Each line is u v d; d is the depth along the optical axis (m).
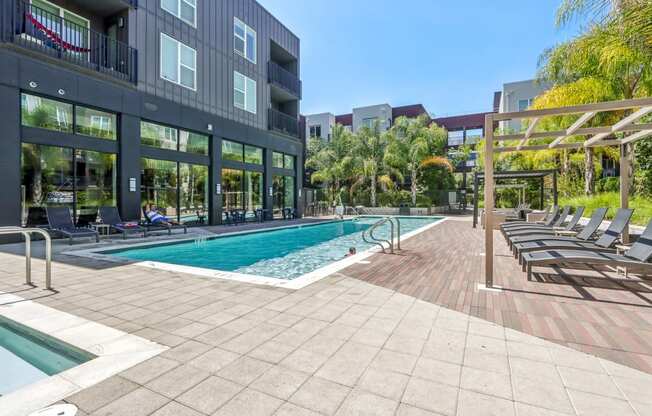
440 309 3.36
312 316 3.16
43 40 8.81
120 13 10.42
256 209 16.11
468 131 32.72
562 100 10.88
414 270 5.18
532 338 2.66
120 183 10.10
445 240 9.13
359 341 2.62
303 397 1.90
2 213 7.60
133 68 10.43
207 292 3.97
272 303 3.55
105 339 2.64
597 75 10.38
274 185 17.56
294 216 18.50
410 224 16.53
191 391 1.95
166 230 11.09
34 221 8.32
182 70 12.20
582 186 15.98
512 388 1.97
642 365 2.23
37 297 3.78
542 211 13.05
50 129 8.53
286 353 2.42
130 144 10.33
